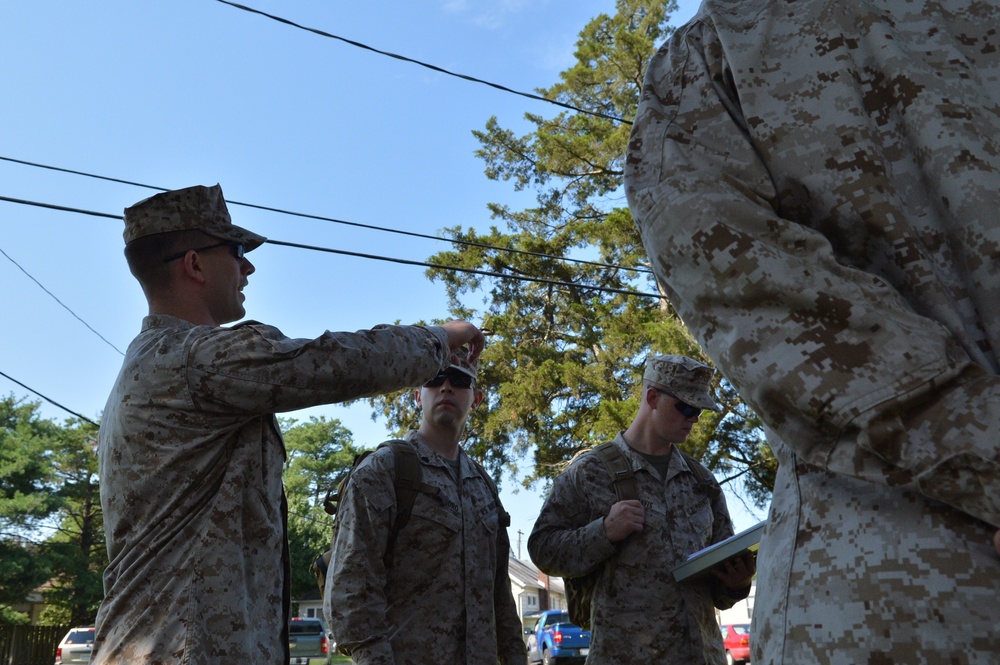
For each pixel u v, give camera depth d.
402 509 3.34
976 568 0.92
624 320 23.06
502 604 3.62
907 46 1.22
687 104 1.31
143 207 2.35
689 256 1.14
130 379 2.11
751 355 1.05
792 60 1.26
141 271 2.34
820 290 1.04
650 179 1.25
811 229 1.10
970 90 1.17
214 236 2.39
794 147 1.20
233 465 2.08
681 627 3.52
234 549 2.01
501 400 25.08
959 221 1.09
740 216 1.12
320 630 25.91
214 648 1.90
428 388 3.69
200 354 2.07
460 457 3.72
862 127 1.17
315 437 70.94
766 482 20.20
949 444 0.91
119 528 2.04
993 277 1.05
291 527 64.25
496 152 27.80
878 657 0.93
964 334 1.04
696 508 3.87
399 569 3.30
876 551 0.97
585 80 26.08
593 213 27.66
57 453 43.00
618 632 3.54
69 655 30.69
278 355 2.06
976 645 0.89
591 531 3.59
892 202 1.13
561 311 26.72
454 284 26.42
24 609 49.44
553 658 22.22
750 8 1.38
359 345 2.20
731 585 3.52
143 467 2.03
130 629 1.93
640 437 3.98
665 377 3.93
